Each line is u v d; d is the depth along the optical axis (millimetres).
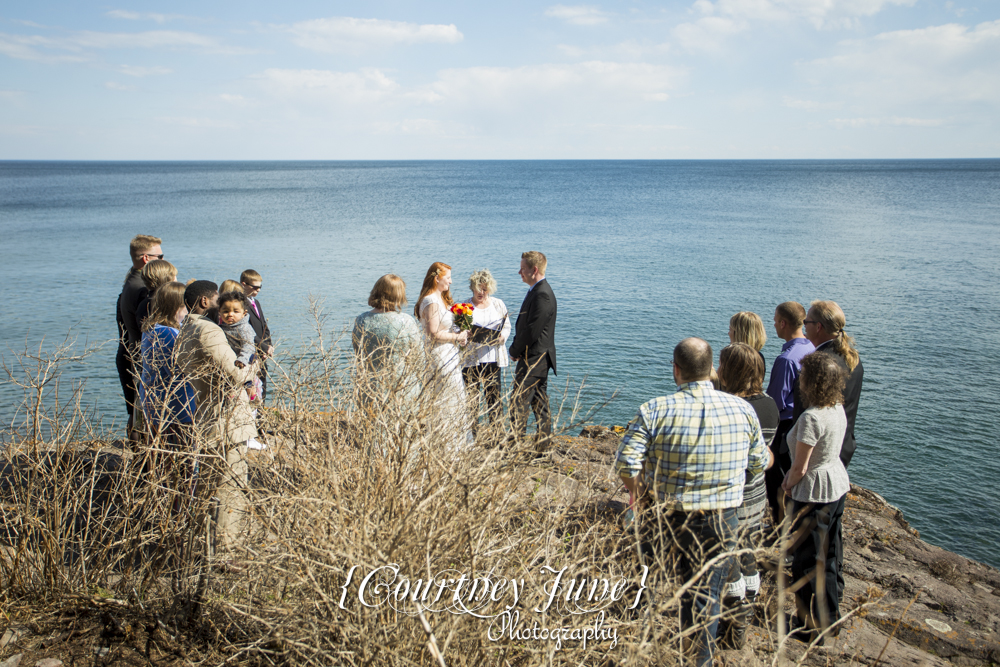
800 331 4672
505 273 31031
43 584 2900
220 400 3105
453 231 49781
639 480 3078
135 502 2994
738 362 3588
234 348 4055
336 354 3133
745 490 3221
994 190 103938
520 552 2494
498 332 5203
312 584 2229
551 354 5566
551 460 3059
